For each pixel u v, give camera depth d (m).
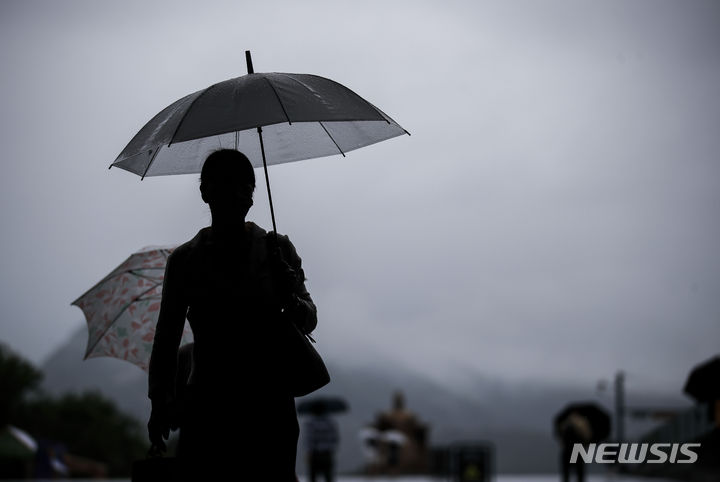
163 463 7.82
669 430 37.97
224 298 7.23
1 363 100.12
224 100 7.80
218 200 7.39
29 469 63.12
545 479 75.31
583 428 27.75
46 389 118.62
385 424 109.38
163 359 7.39
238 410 7.12
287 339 7.27
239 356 7.19
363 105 8.16
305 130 9.04
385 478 94.19
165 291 7.44
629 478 49.16
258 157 9.07
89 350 11.16
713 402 32.16
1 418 99.06
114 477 114.25
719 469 34.06
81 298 10.98
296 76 8.23
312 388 7.34
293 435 7.29
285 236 7.72
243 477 7.09
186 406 7.24
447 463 49.47
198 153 9.05
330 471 37.34
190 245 7.44
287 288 7.32
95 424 113.94
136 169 8.77
